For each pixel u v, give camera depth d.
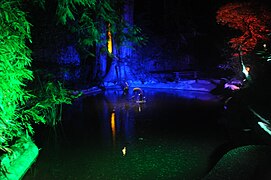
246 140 7.09
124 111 11.23
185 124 9.19
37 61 12.27
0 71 4.24
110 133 8.46
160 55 20.95
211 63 19.53
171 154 6.72
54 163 6.39
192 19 20.67
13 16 4.48
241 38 12.80
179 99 13.46
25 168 5.89
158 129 8.74
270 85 8.09
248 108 7.79
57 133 8.55
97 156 6.73
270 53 9.27
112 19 6.05
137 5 22.06
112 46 18.50
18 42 4.66
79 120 9.98
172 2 21.12
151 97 14.27
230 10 12.48
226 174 4.99
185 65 20.73
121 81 18.66
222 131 8.32
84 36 6.39
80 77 17.61
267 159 5.26
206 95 14.35
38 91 7.09
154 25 22.52
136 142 7.62
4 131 4.88
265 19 11.87
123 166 6.14
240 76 13.22
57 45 14.14
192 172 5.75
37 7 8.68
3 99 4.55
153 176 5.64
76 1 5.42
